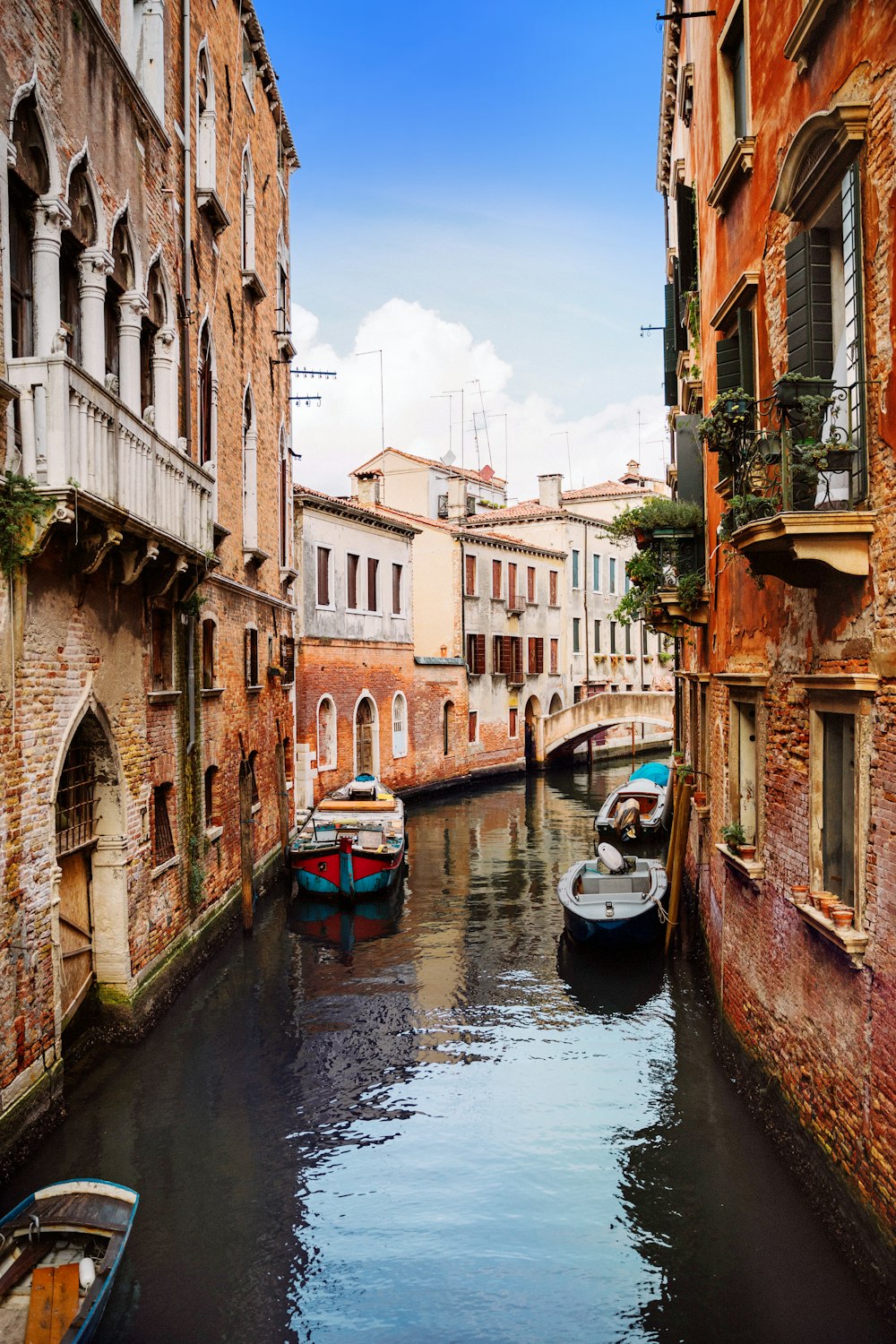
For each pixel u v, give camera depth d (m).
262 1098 9.62
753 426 7.51
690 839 16.09
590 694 44.28
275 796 19.11
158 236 11.28
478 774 35.03
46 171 8.17
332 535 25.17
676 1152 8.38
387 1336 6.38
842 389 5.93
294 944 14.87
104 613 9.47
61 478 7.43
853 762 6.24
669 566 12.85
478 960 14.26
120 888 9.90
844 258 6.12
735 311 8.99
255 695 17.14
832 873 6.62
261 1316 6.55
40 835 7.94
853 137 5.68
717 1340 6.20
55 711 8.24
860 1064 5.89
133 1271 6.98
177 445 11.62
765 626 8.18
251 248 16.89
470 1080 10.11
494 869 20.59
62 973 9.02
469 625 34.78
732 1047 9.55
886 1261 5.47
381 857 17.20
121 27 10.55
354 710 26.33
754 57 8.29
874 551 5.63
